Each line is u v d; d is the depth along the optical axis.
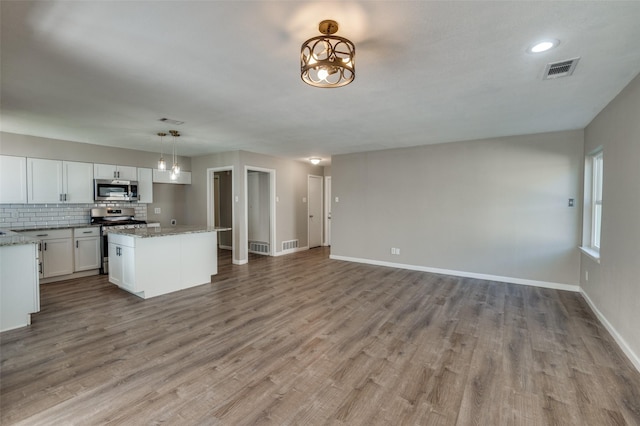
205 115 3.63
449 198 5.29
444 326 3.14
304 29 1.87
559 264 4.44
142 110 3.44
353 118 3.76
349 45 1.90
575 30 1.86
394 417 1.83
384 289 4.42
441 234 5.38
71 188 5.09
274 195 6.98
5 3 1.59
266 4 1.62
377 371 2.32
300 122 3.95
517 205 4.71
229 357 2.51
